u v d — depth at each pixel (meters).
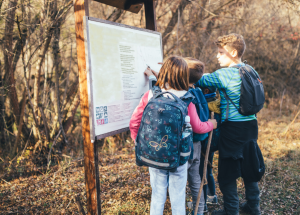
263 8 7.32
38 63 4.00
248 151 2.04
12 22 3.75
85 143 1.79
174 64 1.66
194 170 2.11
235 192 2.12
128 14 5.48
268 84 8.16
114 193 2.92
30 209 2.66
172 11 5.76
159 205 1.81
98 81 1.73
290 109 6.95
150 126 1.58
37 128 4.13
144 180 3.25
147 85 2.26
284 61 8.10
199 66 1.90
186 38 6.13
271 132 5.17
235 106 1.99
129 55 2.04
